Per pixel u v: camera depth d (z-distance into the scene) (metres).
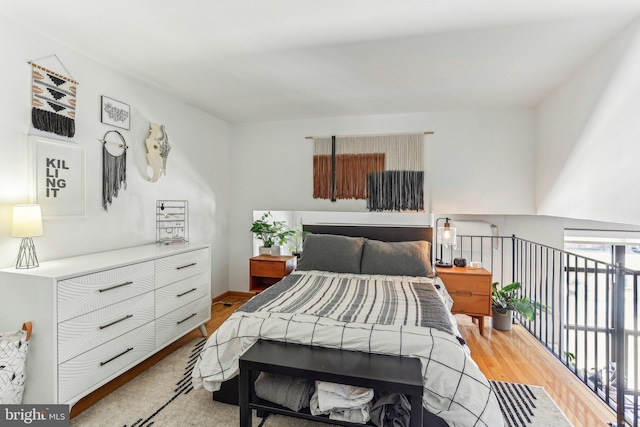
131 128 2.79
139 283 2.25
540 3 1.71
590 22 1.89
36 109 2.04
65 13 1.84
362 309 2.12
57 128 2.16
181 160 3.40
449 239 3.35
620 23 1.90
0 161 1.88
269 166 4.20
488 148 3.59
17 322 1.76
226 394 2.00
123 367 2.12
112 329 2.04
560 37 2.06
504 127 3.55
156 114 3.06
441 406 1.60
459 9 1.78
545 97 3.19
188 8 1.78
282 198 4.16
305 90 3.05
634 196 1.88
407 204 3.78
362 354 1.72
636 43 1.86
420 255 3.16
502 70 2.58
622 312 1.87
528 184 3.50
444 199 3.71
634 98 1.88
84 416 1.87
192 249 2.82
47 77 2.10
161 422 1.83
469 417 1.53
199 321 2.93
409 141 3.78
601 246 4.02
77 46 2.23
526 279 3.78
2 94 1.88
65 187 2.22
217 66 2.55
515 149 3.53
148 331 2.33
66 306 1.75
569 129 2.70
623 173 1.98
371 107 3.57
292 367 1.59
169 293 2.55
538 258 3.77
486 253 3.86
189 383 2.23
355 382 1.51
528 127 3.49
